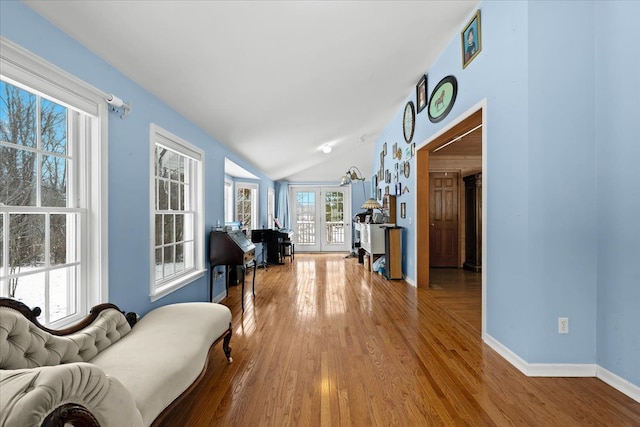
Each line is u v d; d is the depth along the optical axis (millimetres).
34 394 791
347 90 3785
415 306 3510
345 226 8820
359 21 2428
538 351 2002
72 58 1660
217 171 3943
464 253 6145
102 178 1869
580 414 1601
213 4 1804
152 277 2402
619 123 1837
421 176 4285
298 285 4645
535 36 1994
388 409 1641
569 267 1992
